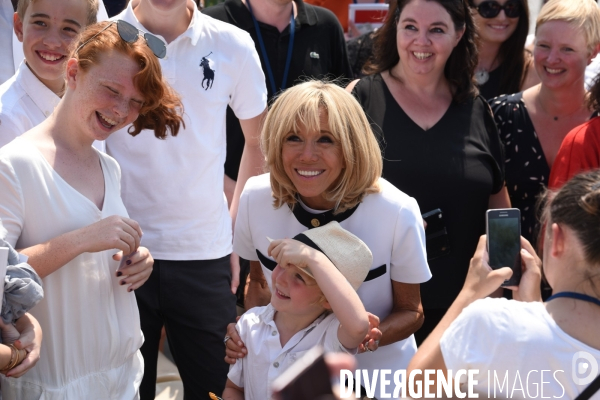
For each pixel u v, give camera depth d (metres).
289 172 3.53
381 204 3.60
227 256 4.89
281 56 6.10
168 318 4.71
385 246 3.62
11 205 3.23
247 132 5.05
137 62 3.43
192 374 4.77
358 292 3.68
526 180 5.48
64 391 3.40
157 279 4.57
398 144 4.87
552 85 5.45
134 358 3.86
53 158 3.42
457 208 4.80
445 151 4.84
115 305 3.65
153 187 4.51
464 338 2.63
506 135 5.55
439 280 4.81
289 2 6.13
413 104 5.00
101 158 3.71
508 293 5.08
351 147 3.45
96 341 3.52
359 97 5.11
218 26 4.78
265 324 3.59
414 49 4.90
